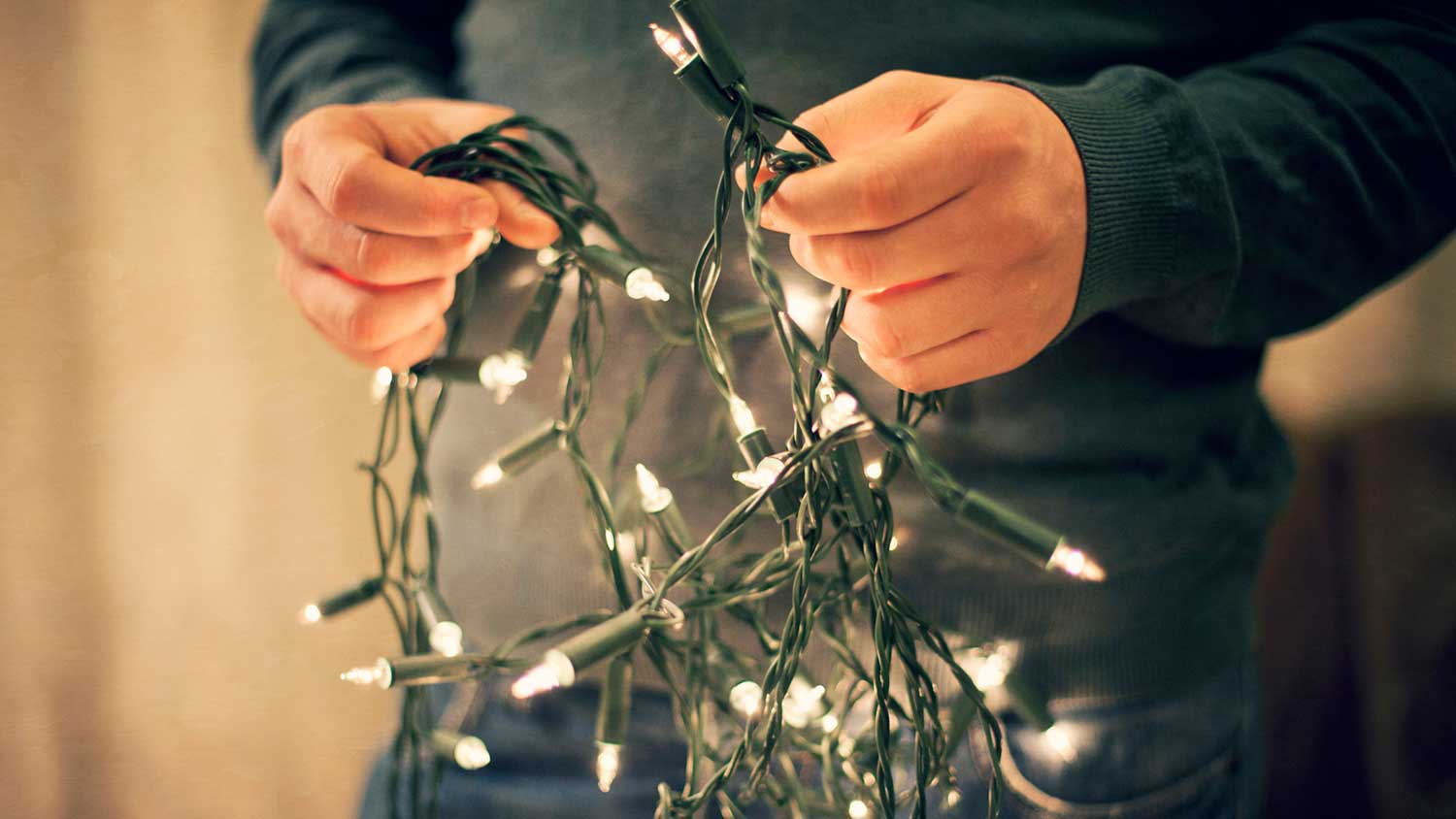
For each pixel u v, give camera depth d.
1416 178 0.64
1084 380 0.66
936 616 0.66
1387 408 1.11
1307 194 0.62
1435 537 1.04
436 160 0.58
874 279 0.52
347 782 1.26
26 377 1.21
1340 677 1.08
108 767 1.26
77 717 1.26
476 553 0.74
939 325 0.54
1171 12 0.67
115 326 1.22
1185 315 0.63
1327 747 1.09
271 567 1.25
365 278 0.57
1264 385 1.17
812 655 0.68
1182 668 0.68
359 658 1.25
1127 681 0.67
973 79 0.66
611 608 0.70
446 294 0.59
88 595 1.25
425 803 0.74
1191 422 0.68
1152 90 0.59
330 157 0.57
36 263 1.20
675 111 0.67
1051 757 0.66
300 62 0.77
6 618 1.24
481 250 0.60
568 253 0.60
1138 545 0.66
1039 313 0.55
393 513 0.61
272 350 1.23
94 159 1.20
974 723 0.67
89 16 1.17
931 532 0.66
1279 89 0.64
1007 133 0.53
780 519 0.53
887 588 0.53
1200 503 0.67
